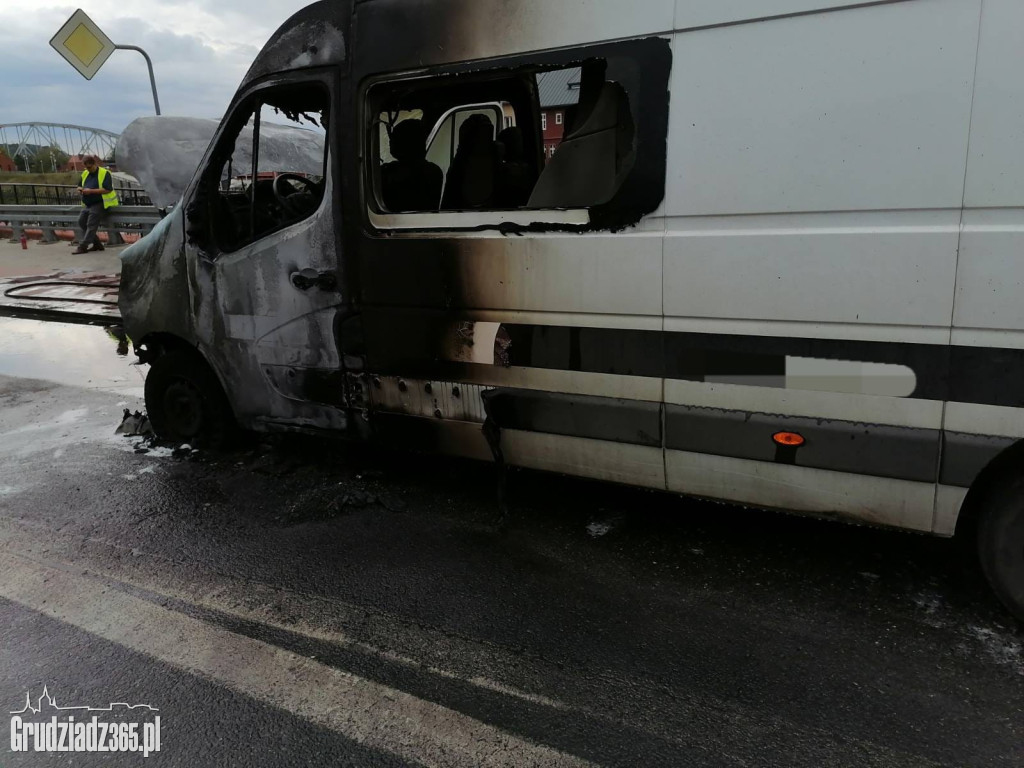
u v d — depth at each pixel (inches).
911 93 92.3
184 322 168.2
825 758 82.4
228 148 155.0
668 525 138.7
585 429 122.3
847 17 94.4
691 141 105.5
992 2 87.3
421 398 137.5
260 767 83.6
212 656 103.5
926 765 81.1
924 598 112.5
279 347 153.5
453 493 154.7
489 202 145.6
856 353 99.9
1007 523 99.6
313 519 145.1
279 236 147.4
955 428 96.3
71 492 161.2
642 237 110.7
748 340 106.3
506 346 125.7
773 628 106.7
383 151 139.3
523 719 89.7
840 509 106.7
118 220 562.9
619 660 100.4
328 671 99.6
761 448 109.0
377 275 135.9
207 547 135.1
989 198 90.0
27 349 305.6
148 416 191.3
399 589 119.5
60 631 110.3
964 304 92.6
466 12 120.1
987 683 93.6
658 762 82.5
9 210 596.7
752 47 100.2
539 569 124.7
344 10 132.4
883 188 95.2
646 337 113.4
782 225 101.7
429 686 96.0
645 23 106.6
